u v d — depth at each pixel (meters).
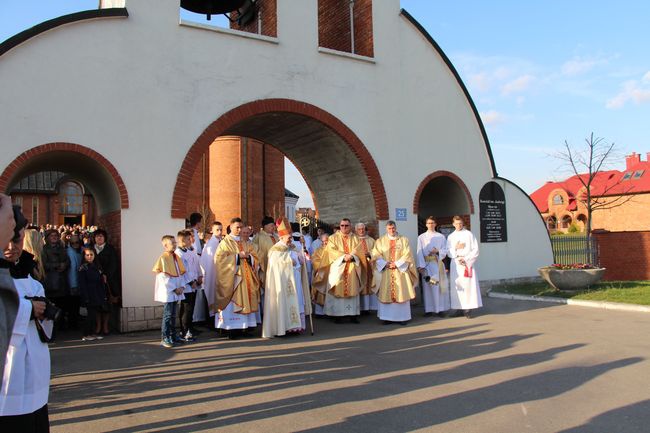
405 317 10.65
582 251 17.55
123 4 10.66
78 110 9.66
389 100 13.72
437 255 11.71
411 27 14.37
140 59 10.33
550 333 8.98
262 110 11.62
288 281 9.41
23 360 2.78
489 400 5.41
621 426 4.64
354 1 14.24
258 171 32.47
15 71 9.15
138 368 6.97
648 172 46.47
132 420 4.95
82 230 16.91
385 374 6.52
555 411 5.04
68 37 9.66
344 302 10.85
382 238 10.95
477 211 15.23
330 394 5.70
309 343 8.70
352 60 13.15
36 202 37.12
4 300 2.58
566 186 59.78
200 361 7.38
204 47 11.03
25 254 3.00
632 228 46.50
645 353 7.39
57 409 5.29
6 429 2.70
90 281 9.12
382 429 4.65
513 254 15.85
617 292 13.02
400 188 13.71
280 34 12.05
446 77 14.92
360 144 13.06
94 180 11.29
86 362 7.34
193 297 9.14
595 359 7.07
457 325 10.15
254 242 10.35
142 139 10.23
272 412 5.14
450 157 14.80
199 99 10.89
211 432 4.63
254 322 9.38
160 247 10.22
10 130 9.04
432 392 5.72
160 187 10.33
